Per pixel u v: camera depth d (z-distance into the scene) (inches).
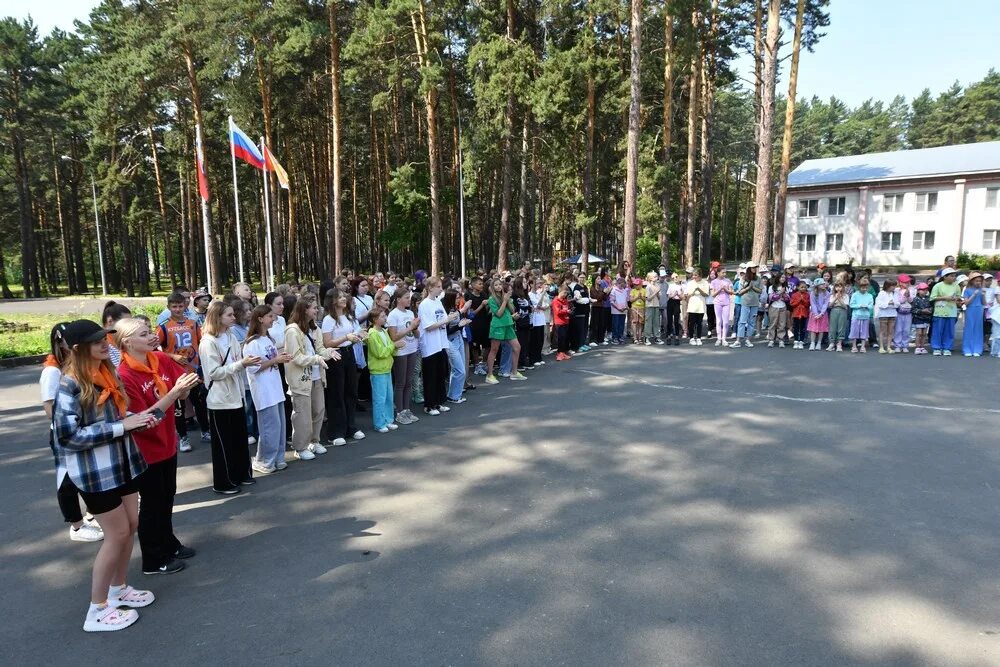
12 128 1493.6
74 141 1702.8
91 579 170.7
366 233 2114.9
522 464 253.6
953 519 193.5
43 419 354.3
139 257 1722.4
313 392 274.4
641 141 1107.3
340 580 162.9
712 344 597.9
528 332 474.9
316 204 1685.5
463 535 188.2
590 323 623.5
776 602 148.0
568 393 386.3
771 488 221.5
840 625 138.4
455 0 1002.7
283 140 1403.8
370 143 1628.9
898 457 253.3
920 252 1550.2
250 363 226.7
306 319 265.9
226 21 990.4
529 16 1088.8
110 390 142.4
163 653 134.2
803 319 567.8
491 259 1678.2
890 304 524.7
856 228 1640.0
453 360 366.0
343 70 1054.4
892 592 151.8
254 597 155.8
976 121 2471.7
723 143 2169.0
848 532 185.2
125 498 148.6
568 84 964.0
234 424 229.8
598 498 215.2
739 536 183.6
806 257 1737.2
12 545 191.8
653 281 595.5
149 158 1497.3
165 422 171.0
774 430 295.3
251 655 132.3
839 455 256.8
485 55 994.1
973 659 126.0
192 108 1245.7
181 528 199.6
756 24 1120.8
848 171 1710.1
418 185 1275.8
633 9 784.3
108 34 1274.6
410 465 255.9
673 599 149.9
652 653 129.1
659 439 283.7
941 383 396.2
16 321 908.0
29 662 132.3
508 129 1069.8
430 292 340.8
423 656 129.8
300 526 198.5
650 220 1101.7
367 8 971.9
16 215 1838.1
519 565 168.4
